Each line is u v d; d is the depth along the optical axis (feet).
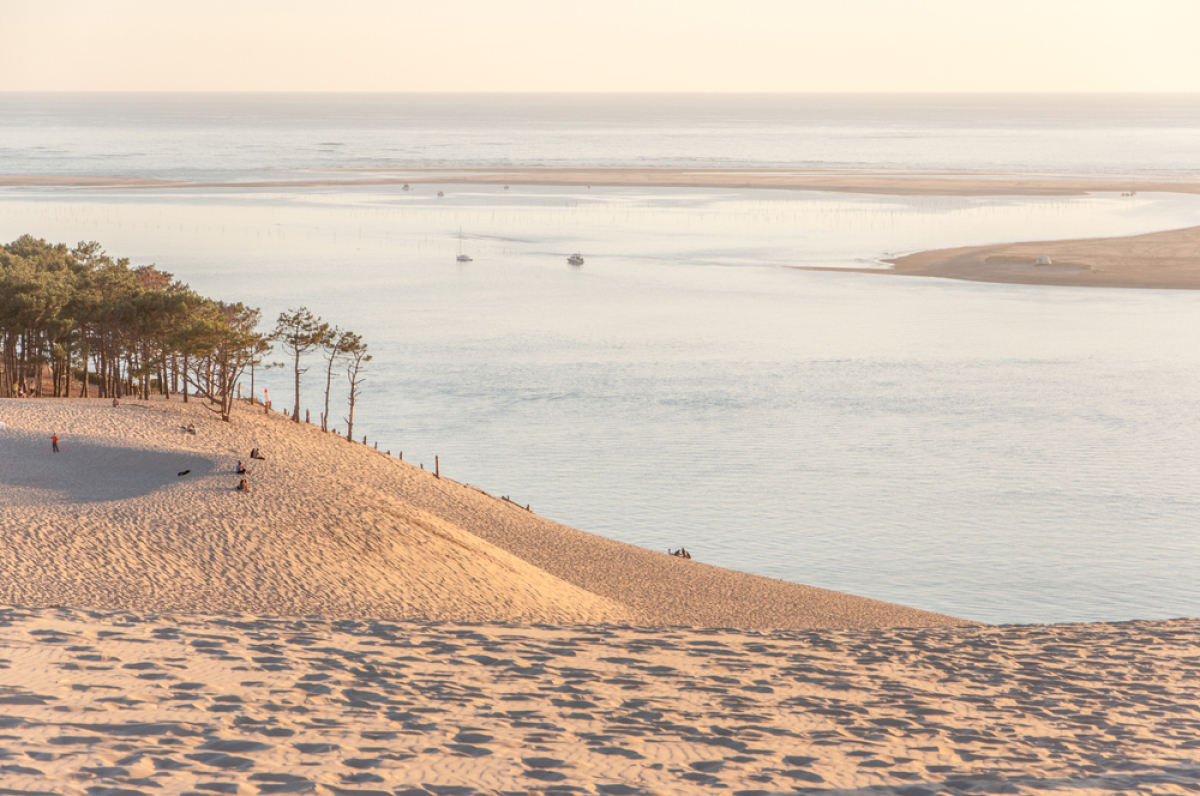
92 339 278.87
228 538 140.56
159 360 263.08
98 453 192.24
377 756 46.39
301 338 261.44
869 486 258.57
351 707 54.44
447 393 348.79
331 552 141.79
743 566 208.33
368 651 69.62
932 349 413.39
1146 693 68.08
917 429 308.40
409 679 62.23
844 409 330.34
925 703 63.67
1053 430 306.55
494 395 347.15
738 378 369.91
